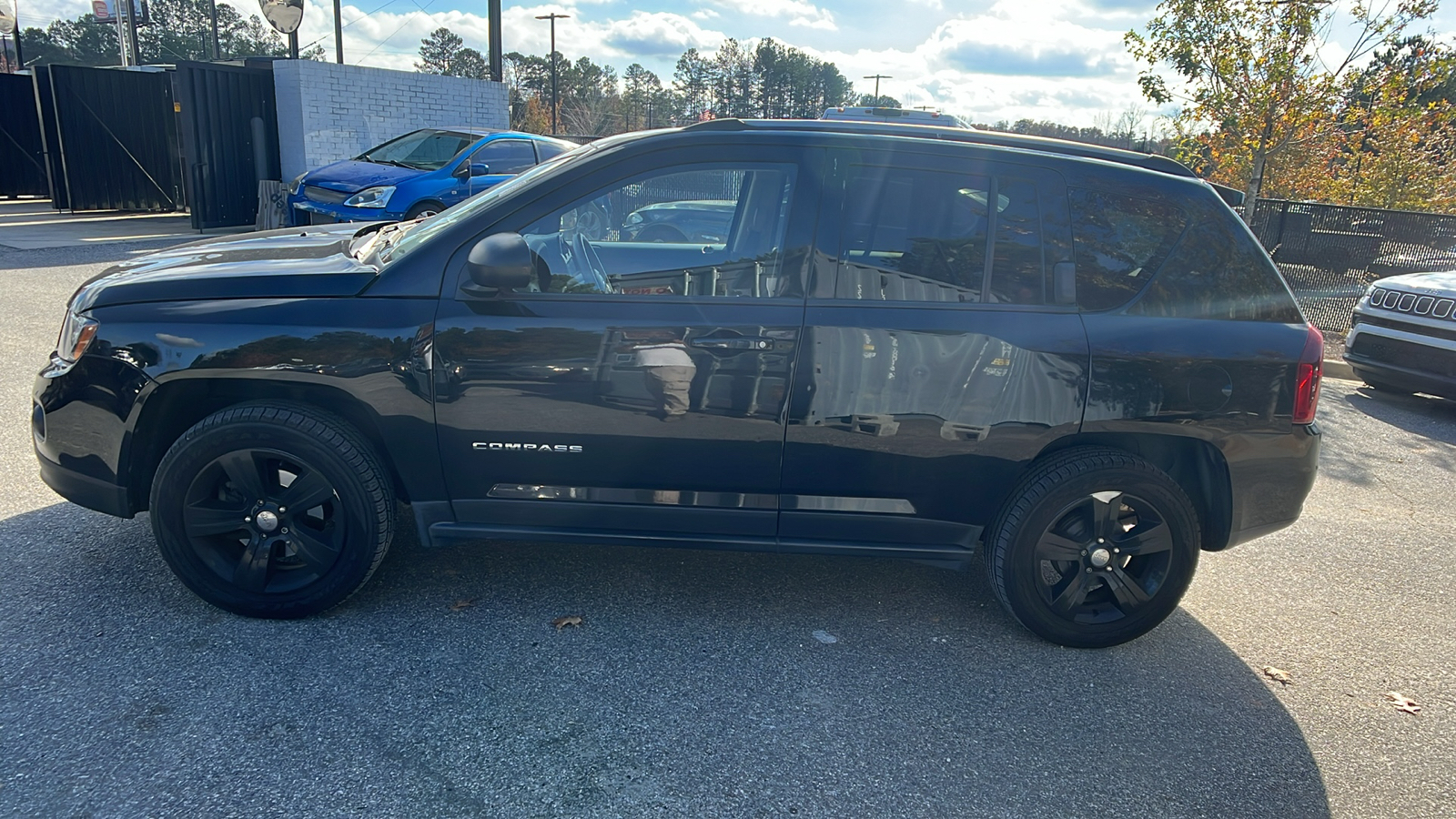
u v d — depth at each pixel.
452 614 3.49
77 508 4.19
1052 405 3.24
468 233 3.21
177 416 3.39
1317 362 3.36
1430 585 4.32
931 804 2.60
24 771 2.49
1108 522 3.38
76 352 3.23
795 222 3.24
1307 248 10.98
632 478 3.31
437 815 2.43
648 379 3.18
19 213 16.20
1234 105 11.27
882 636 3.54
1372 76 11.08
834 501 3.35
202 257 3.57
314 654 3.16
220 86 14.21
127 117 16.44
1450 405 8.09
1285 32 10.67
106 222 15.39
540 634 3.39
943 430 3.25
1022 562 3.39
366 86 15.35
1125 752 2.92
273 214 14.05
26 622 3.24
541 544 4.15
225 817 2.38
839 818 2.53
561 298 3.19
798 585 3.92
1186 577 3.48
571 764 2.68
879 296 3.22
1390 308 7.74
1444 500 5.54
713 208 3.32
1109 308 3.27
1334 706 3.26
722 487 3.33
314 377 3.15
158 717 2.76
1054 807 2.63
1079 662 3.45
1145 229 3.33
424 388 3.19
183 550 3.26
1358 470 6.08
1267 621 3.90
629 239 3.33
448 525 3.41
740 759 2.75
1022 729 3.00
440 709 2.90
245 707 2.84
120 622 3.28
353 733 2.75
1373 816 2.69
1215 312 3.32
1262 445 3.35
